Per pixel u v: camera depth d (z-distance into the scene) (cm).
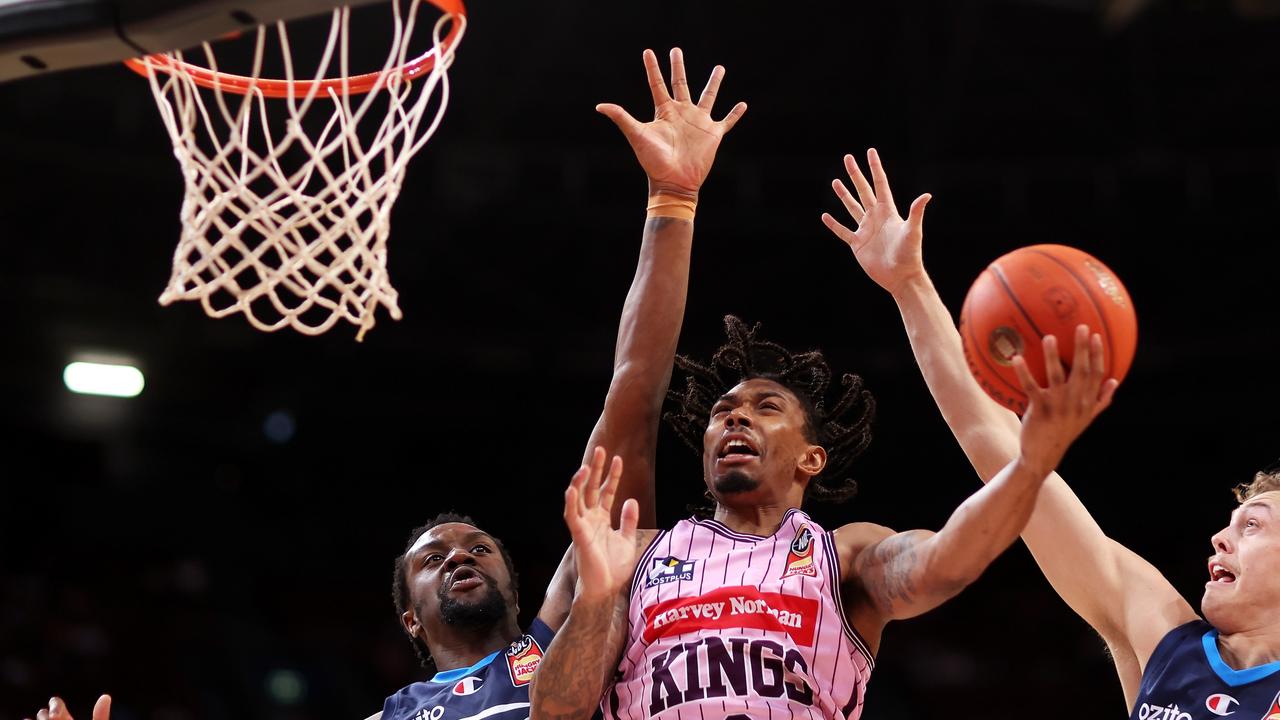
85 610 1139
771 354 395
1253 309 1128
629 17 1029
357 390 1166
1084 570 351
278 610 1196
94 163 1012
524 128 1095
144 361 1077
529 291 1136
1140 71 1041
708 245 1138
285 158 917
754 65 1068
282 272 364
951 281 1141
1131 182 1102
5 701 1059
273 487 1209
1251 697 318
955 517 297
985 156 1116
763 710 306
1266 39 1006
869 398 387
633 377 381
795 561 328
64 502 1165
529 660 389
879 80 1073
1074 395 264
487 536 434
